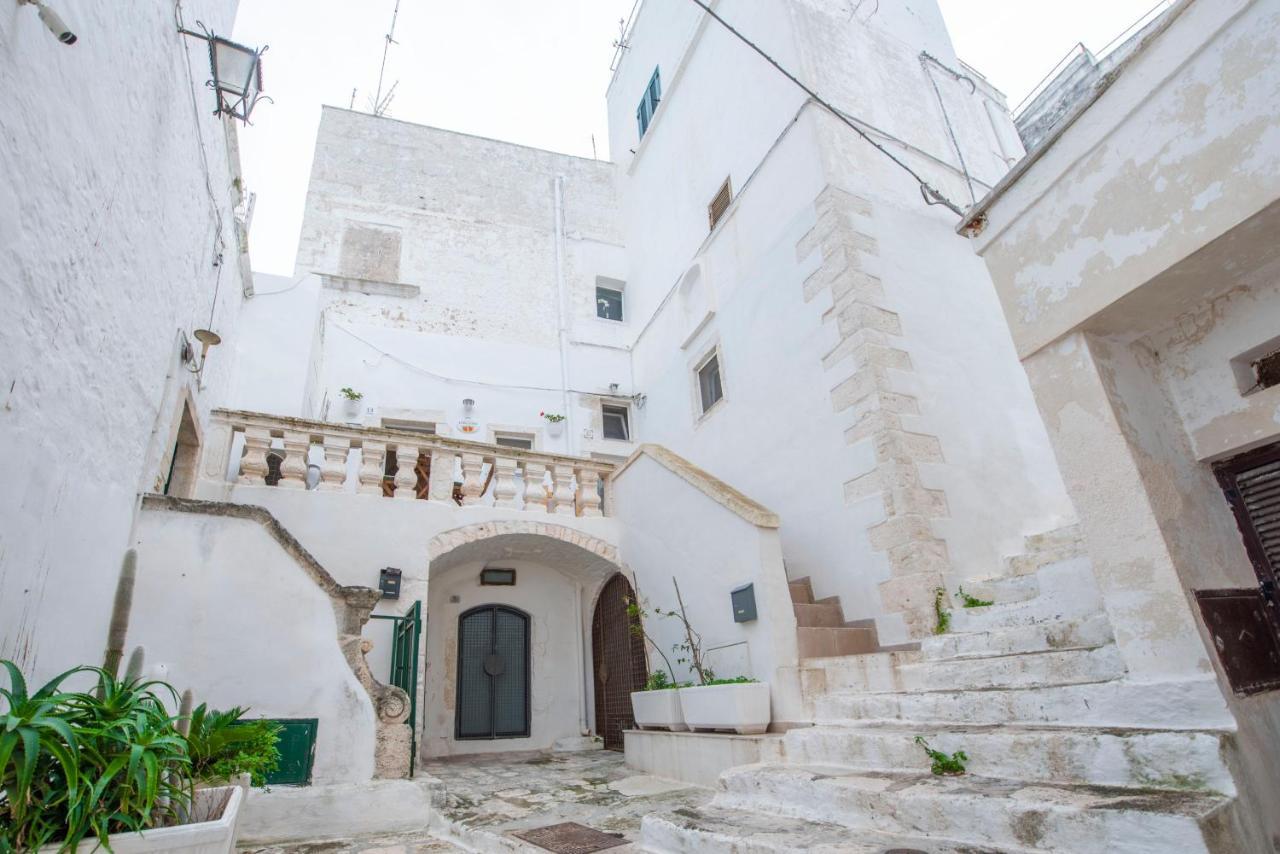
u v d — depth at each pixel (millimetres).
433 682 8539
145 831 2164
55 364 3195
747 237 9031
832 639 5723
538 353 12594
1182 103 2732
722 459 8984
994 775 3094
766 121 8906
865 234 7328
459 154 14023
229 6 6582
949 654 4582
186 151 5312
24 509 2965
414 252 12672
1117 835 2242
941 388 6793
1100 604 4254
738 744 4816
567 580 9750
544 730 8922
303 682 4883
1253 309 2832
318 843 4258
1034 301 3279
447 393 11578
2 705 2836
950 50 10781
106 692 2604
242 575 4965
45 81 2885
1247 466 2979
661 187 12383
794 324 7766
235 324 8578
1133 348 3201
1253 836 2236
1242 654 2684
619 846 3641
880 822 3010
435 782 5215
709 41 10828
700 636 6449
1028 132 12328
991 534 6297
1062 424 3123
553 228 14094
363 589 5336
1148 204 2816
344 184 12766
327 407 10570
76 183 3273
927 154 8719
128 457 4402
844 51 8945
